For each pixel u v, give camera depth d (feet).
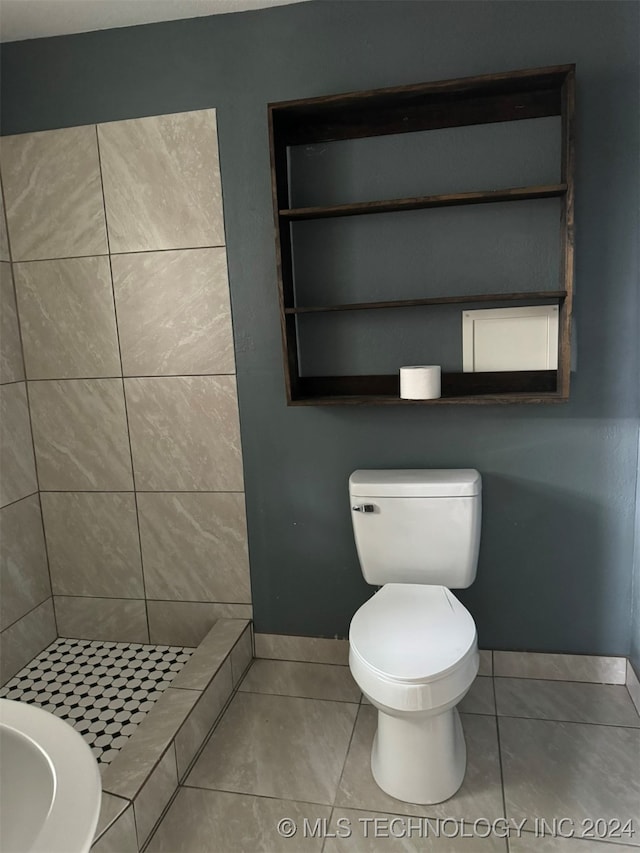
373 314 7.14
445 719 5.78
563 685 7.34
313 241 7.13
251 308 7.37
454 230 6.82
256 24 6.85
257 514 7.86
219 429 7.74
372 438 7.39
